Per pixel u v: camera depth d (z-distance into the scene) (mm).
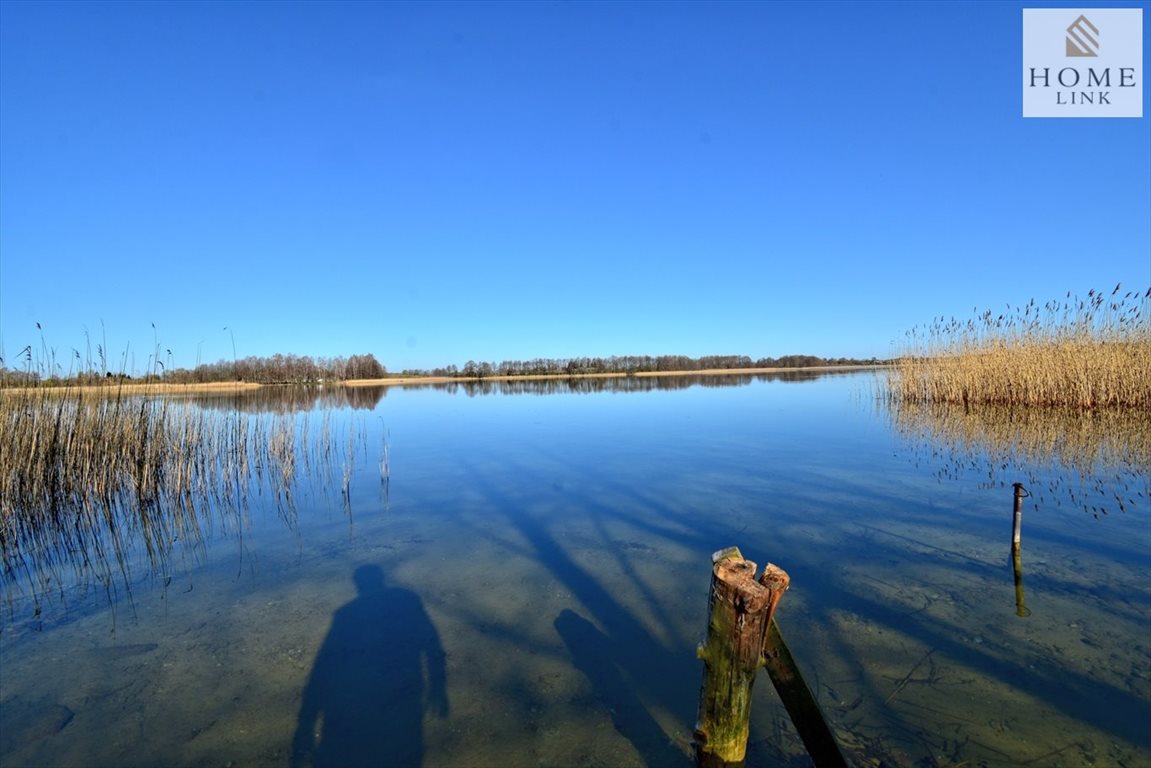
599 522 7379
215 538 7285
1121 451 10727
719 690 2768
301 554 6520
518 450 13539
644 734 3279
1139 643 3996
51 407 9461
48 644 4469
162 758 3154
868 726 3227
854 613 4582
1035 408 16547
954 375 19203
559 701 3598
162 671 4035
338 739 3285
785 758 3020
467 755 3139
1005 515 7148
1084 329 16172
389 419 21422
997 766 2896
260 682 3875
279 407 25500
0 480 7961
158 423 10633
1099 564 5445
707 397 29219
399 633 4516
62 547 7113
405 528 7410
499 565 5945
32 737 3334
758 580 2779
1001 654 3914
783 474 9844
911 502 7863
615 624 4582
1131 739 3064
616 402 28016
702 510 7738
